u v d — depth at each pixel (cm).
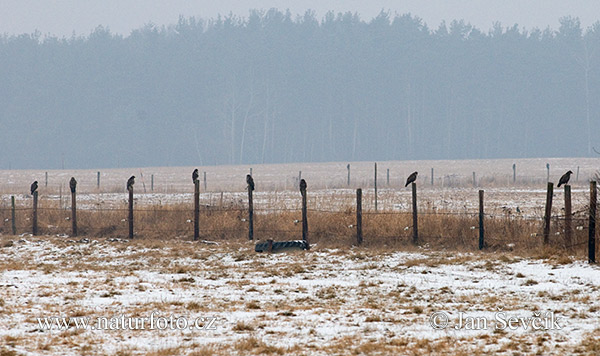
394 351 4056
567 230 7906
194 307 5481
